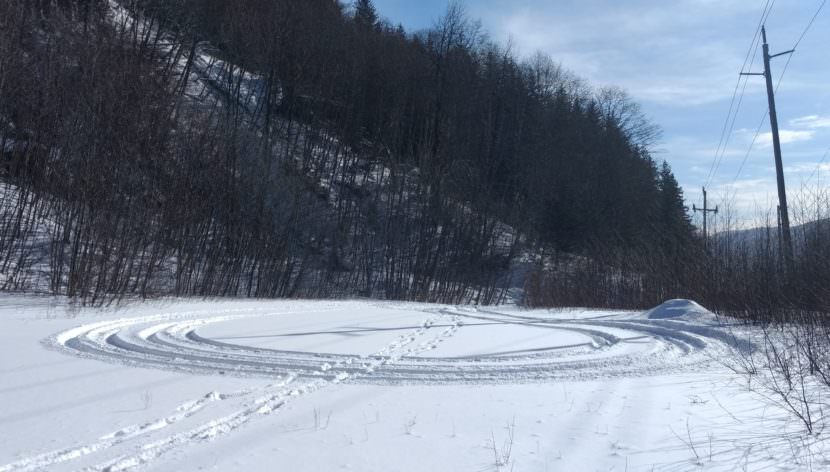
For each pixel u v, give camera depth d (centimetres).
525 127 5912
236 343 1265
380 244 4362
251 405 742
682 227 3362
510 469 543
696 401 805
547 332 1595
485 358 1145
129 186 2475
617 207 5641
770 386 874
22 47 2902
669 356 1185
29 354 1043
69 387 812
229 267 3111
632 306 3103
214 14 5056
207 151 3136
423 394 828
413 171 4853
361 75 5241
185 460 543
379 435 632
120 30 3634
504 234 5128
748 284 1716
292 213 3716
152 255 2420
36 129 2645
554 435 646
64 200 2427
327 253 4053
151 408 713
